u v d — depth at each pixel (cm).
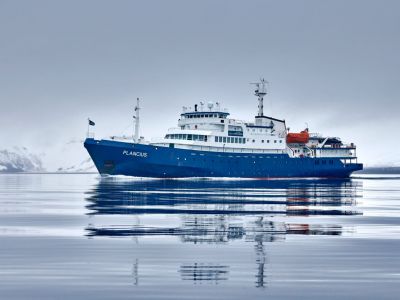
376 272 2781
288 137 17188
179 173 14762
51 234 4181
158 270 2833
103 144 14238
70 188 13538
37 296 2323
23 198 9062
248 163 15762
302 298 2309
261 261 3072
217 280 2620
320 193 10331
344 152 17888
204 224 4916
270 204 7375
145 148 14375
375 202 8131
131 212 6091
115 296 2330
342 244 3703
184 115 15775
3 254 3269
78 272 2780
